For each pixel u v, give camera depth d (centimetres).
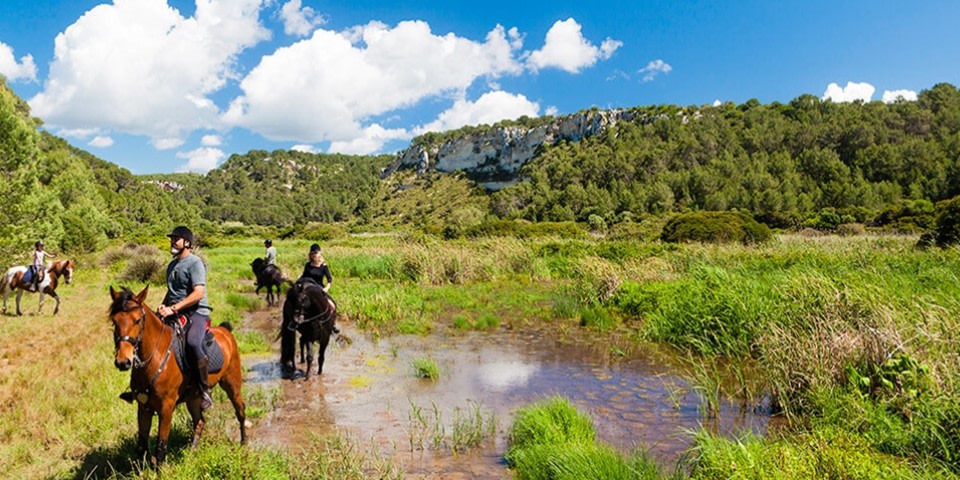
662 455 627
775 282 1275
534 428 653
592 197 12181
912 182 9550
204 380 540
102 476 541
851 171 10769
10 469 552
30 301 1766
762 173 10981
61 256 3152
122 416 688
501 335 1330
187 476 496
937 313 802
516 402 835
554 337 1304
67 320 1415
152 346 497
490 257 2492
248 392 864
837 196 9206
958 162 8806
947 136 10969
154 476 492
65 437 627
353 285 2094
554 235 4478
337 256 3042
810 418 696
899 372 671
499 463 614
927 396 609
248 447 591
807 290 1088
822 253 1867
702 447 571
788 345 858
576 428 657
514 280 2300
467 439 661
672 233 3469
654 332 1264
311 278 1005
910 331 780
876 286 1048
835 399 701
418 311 1591
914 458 550
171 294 561
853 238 2805
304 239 6581
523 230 4681
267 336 1318
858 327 889
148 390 501
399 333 1351
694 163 12900
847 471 491
